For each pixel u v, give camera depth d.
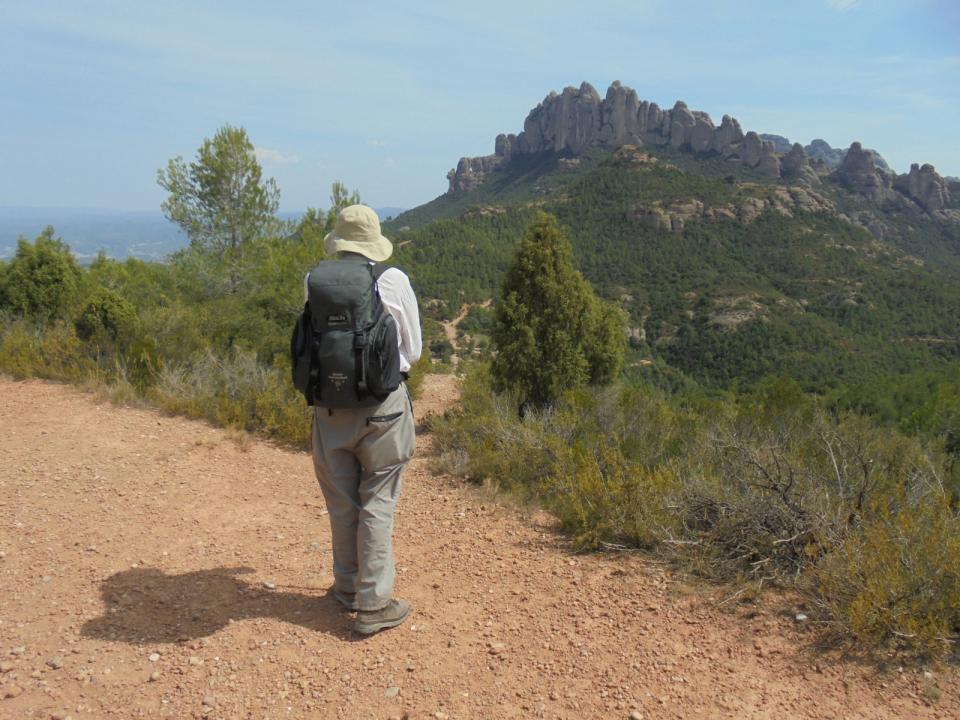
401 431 2.68
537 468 5.14
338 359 2.46
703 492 3.77
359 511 2.75
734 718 2.17
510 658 2.55
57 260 10.48
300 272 12.53
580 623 2.82
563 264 8.02
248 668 2.45
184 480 4.70
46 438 5.47
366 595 2.70
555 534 3.96
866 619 2.55
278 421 6.20
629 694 2.31
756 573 3.17
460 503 4.59
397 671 2.45
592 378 8.20
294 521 4.11
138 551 3.51
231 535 3.83
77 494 4.29
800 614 2.78
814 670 2.42
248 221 15.90
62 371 7.68
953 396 8.00
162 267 14.25
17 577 3.13
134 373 7.48
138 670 2.42
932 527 2.98
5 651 2.51
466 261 91.56
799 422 6.06
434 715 2.20
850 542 2.99
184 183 15.59
